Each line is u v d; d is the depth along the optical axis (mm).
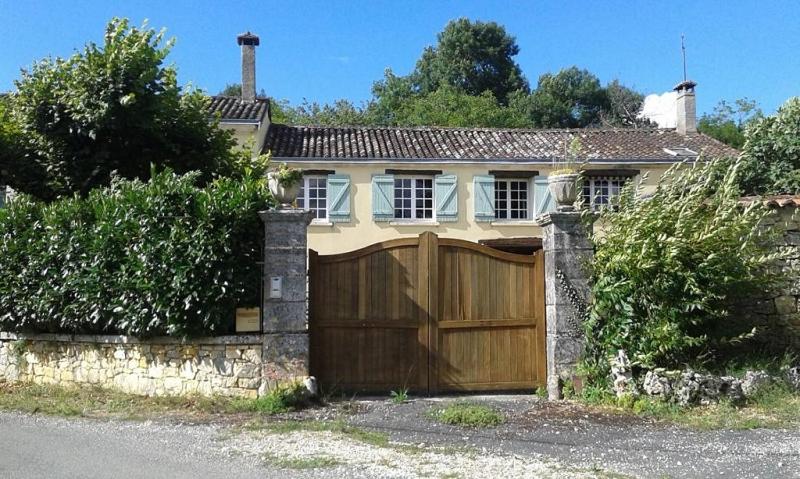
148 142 10945
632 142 19047
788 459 5770
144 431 6727
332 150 17156
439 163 16938
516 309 8875
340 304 8648
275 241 7992
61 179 10789
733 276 8383
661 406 7516
